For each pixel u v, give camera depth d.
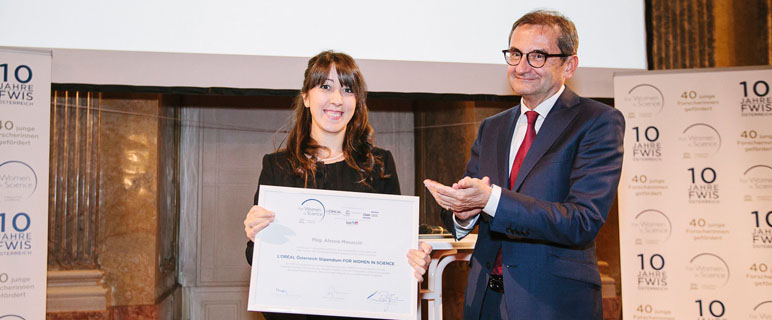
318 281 2.03
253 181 5.63
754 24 3.40
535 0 3.26
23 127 2.48
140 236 4.22
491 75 3.20
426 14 3.19
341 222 2.07
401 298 2.03
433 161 5.49
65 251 4.03
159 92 3.03
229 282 5.51
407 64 3.15
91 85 2.96
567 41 1.96
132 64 2.99
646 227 2.59
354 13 3.14
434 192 1.82
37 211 2.48
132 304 4.18
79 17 2.96
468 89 3.18
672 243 2.57
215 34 3.05
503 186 1.94
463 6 3.22
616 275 4.28
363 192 2.19
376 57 3.15
